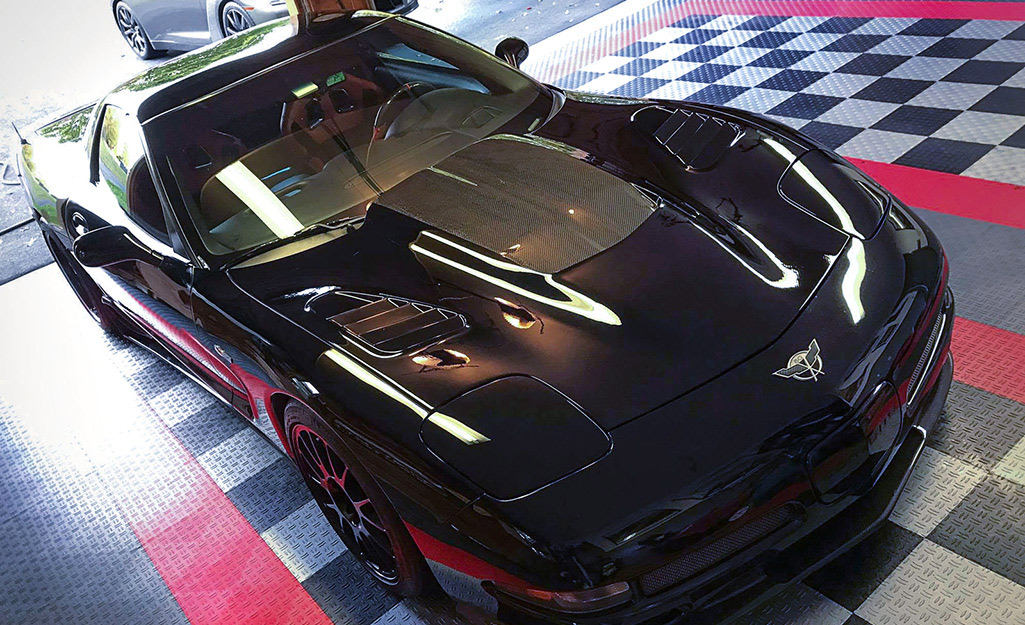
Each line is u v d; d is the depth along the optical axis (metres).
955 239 2.93
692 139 2.35
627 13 6.04
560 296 1.85
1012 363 2.37
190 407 3.29
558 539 1.50
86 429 3.33
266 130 2.56
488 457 1.59
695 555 1.56
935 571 1.88
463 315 1.88
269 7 6.01
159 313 2.72
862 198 2.07
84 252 2.39
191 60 2.99
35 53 9.02
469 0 6.97
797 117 4.06
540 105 2.69
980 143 3.45
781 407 1.60
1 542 2.88
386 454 1.68
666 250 1.92
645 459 1.53
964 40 4.32
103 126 3.08
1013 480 2.03
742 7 5.59
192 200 2.46
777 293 1.78
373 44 2.83
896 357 1.74
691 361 1.67
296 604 2.30
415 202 2.27
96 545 2.74
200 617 2.36
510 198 2.20
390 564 2.10
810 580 1.95
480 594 1.67
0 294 4.62
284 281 2.16
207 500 2.79
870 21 4.83
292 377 1.91
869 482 1.72
